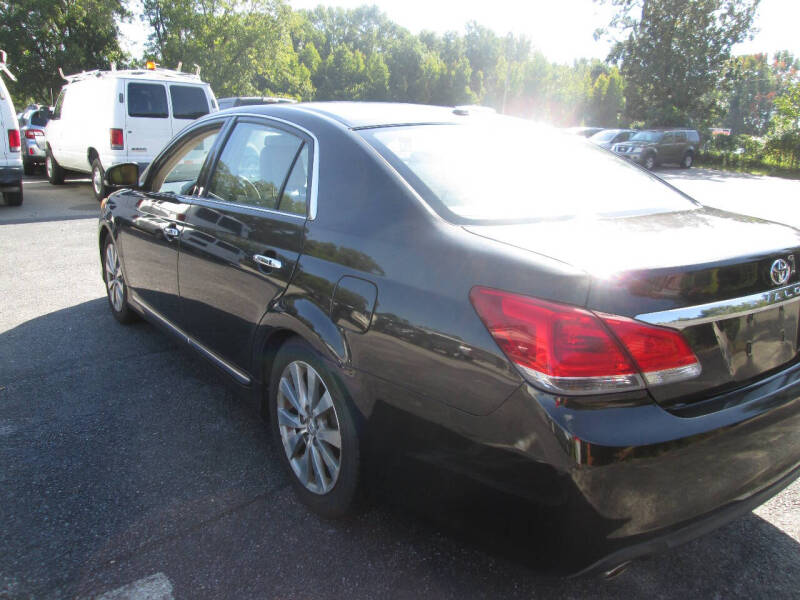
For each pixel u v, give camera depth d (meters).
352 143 2.47
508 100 70.75
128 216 4.05
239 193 2.99
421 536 2.36
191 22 31.59
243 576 2.13
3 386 3.60
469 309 1.81
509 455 1.70
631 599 2.07
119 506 2.51
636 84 44.34
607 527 1.64
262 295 2.61
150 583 2.08
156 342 4.36
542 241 1.92
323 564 2.20
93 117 11.09
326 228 2.37
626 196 2.59
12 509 2.46
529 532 1.70
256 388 2.82
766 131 34.03
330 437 2.31
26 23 31.84
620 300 1.65
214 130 3.38
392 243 2.11
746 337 1.89
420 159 2.43
